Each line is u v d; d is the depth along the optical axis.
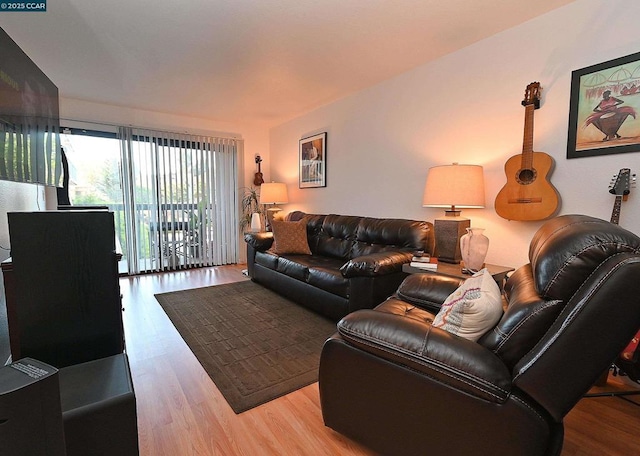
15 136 1.51
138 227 4.29
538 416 0.89
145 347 2.19
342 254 3.30
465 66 2.50
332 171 3.93
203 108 4.15
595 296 0.80
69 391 1.06
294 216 4.17
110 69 2.87
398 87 3.05
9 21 2.06
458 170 2.25
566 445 1.33
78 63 2.73
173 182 4.49
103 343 1.45
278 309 2.95
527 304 0.96
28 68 1.68
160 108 4.16
